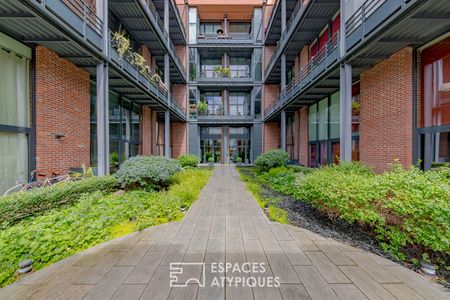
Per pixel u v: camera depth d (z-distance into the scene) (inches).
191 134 756.0
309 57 511.2
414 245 112.2
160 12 567.8
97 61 262.1
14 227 128.3
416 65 228.1
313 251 110.6
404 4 171.0
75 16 210.1
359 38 228.8
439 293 79.2
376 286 82.8
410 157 228.5
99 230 132.2
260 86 759.1
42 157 229.6
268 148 749.9
